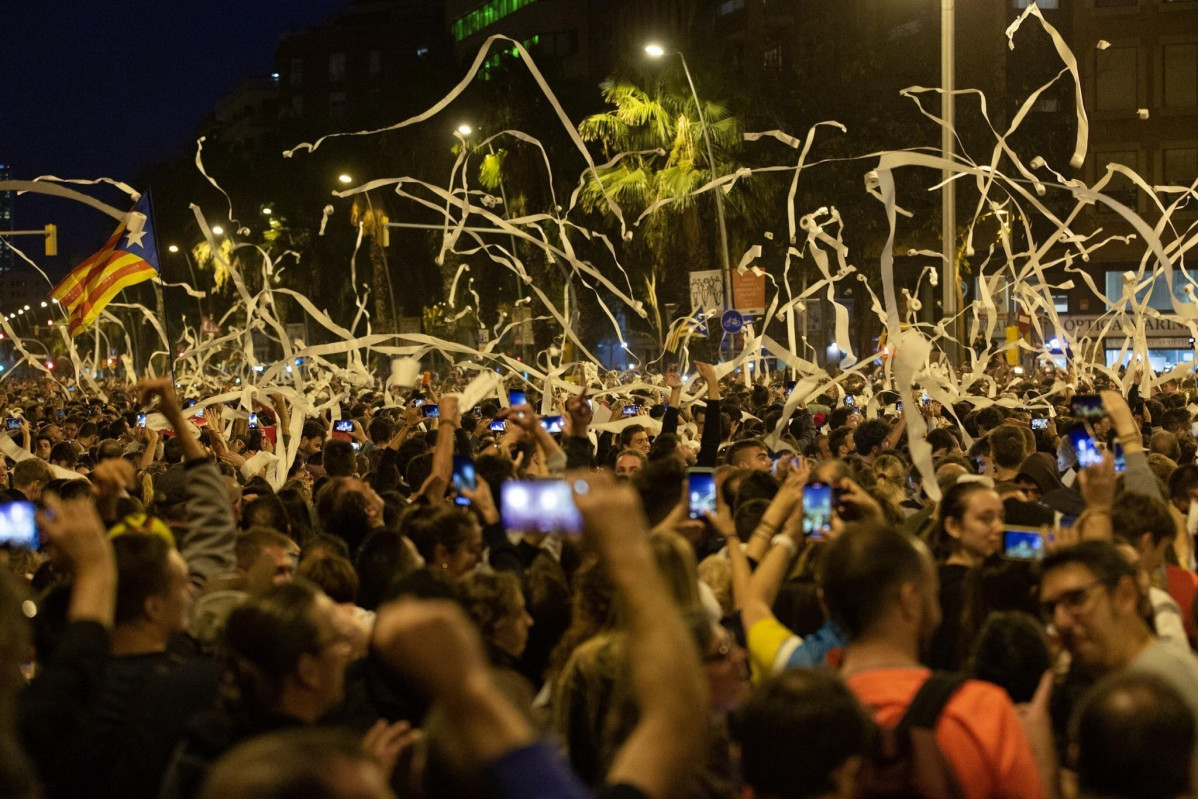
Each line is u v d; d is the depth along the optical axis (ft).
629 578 7.36
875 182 26.30
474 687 5.80
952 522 16.52
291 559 17.79
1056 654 14.39
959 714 10.78
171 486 23.13
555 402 53.31
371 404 67.31
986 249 131.85
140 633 12.77
